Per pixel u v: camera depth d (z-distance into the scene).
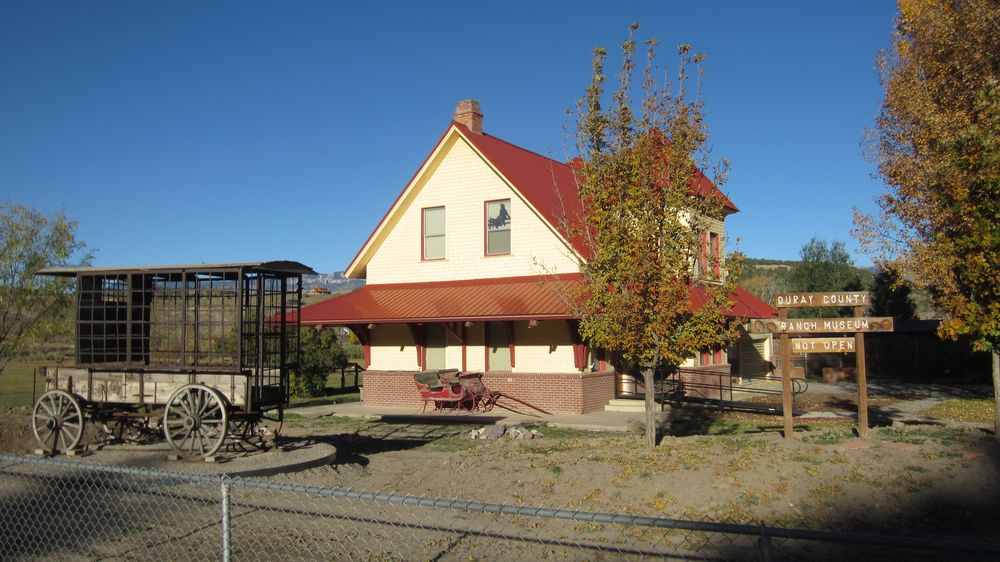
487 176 24.89
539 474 11.68
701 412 22.48
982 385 32.78
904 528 8.91
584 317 14.12
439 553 8.21
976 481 10.07
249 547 8.37
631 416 21.81
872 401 25.94
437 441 18.12
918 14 21.84
